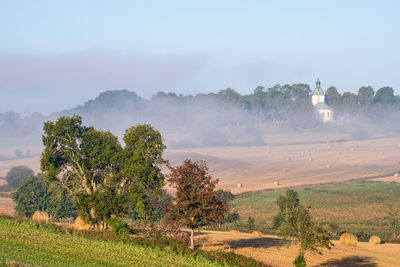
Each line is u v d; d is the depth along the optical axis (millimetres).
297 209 44031
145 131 55562
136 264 37781
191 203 47406
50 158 56781
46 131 56812
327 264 47062
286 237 43844
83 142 58188
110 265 36875
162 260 39969
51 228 48062
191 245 48531
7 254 37219
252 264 41906
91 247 41562
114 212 55375
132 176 54688
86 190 57781
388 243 63469
